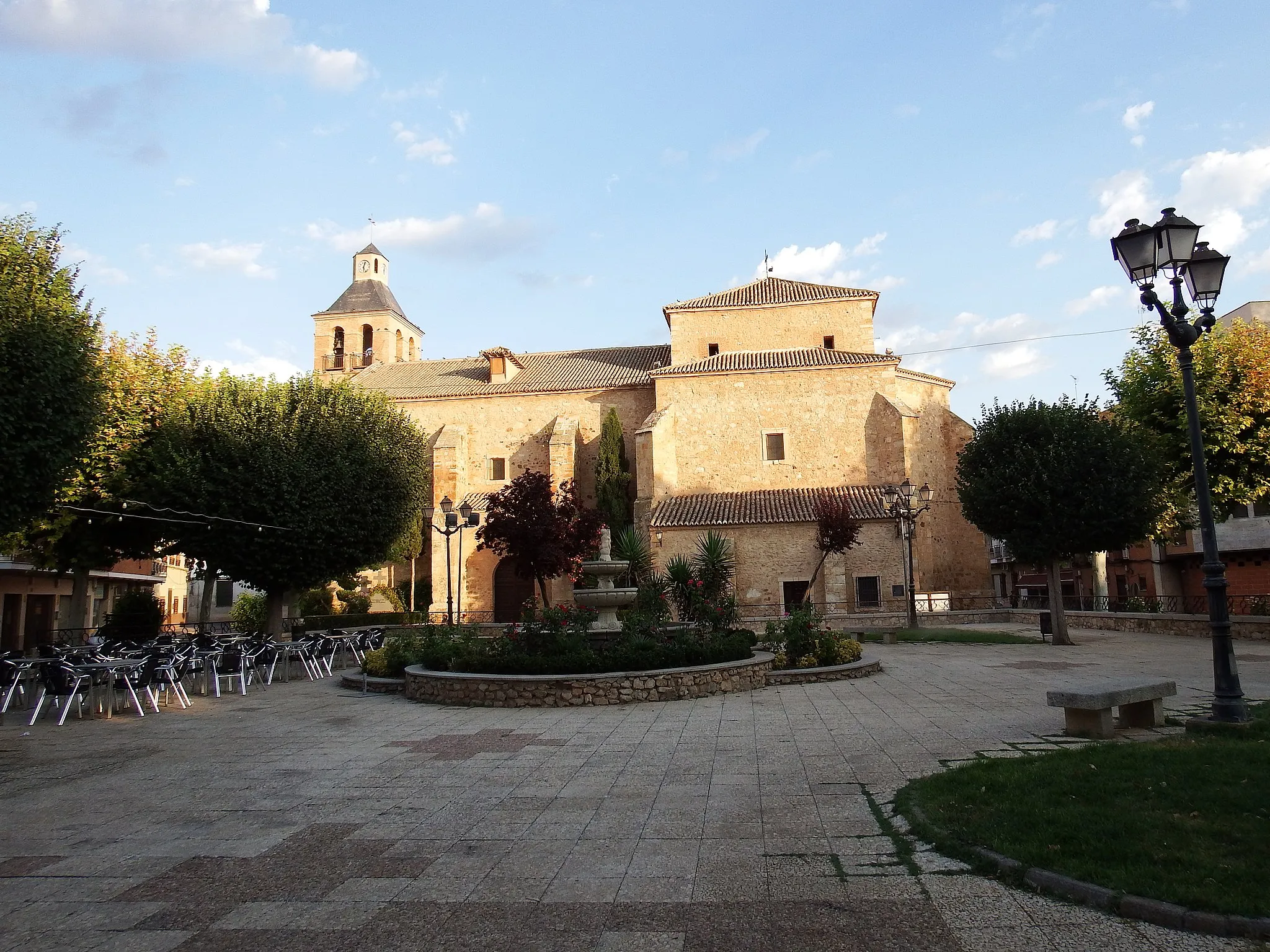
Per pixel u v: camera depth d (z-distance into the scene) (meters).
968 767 7.66
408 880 5.66
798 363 37.50
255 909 5.23
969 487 23.67
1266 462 22.62
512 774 8.77
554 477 37.88
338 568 26.53
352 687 17.75
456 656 15.42
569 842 6.38
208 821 7.29
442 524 39.06
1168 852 5.18
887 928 4.61
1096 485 21.14
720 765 8.78
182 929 4.95
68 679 13.27
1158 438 23.95
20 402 14.36
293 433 26.11
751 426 37.56
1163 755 7.45
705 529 33.44
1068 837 5.57
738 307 41.06
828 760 8.83
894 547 32.56
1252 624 20.83
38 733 12.44
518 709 13.36
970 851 5.58
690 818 6.90
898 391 38.03
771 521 32.81
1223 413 22.83
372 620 38.31
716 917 4.86
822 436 36.97
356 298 54.34
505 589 39.25
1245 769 6.83
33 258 18.28
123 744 11.35
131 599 30.84
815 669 15.47
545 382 42.19
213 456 25.08
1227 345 23.84
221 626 36.47
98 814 7.65
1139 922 4.53
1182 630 23.14
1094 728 9.38
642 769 8.79
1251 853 5.11
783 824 6.63
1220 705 9.04
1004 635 24.00
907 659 19.00
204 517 23.78
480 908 5.13
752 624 31.16
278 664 22.48
